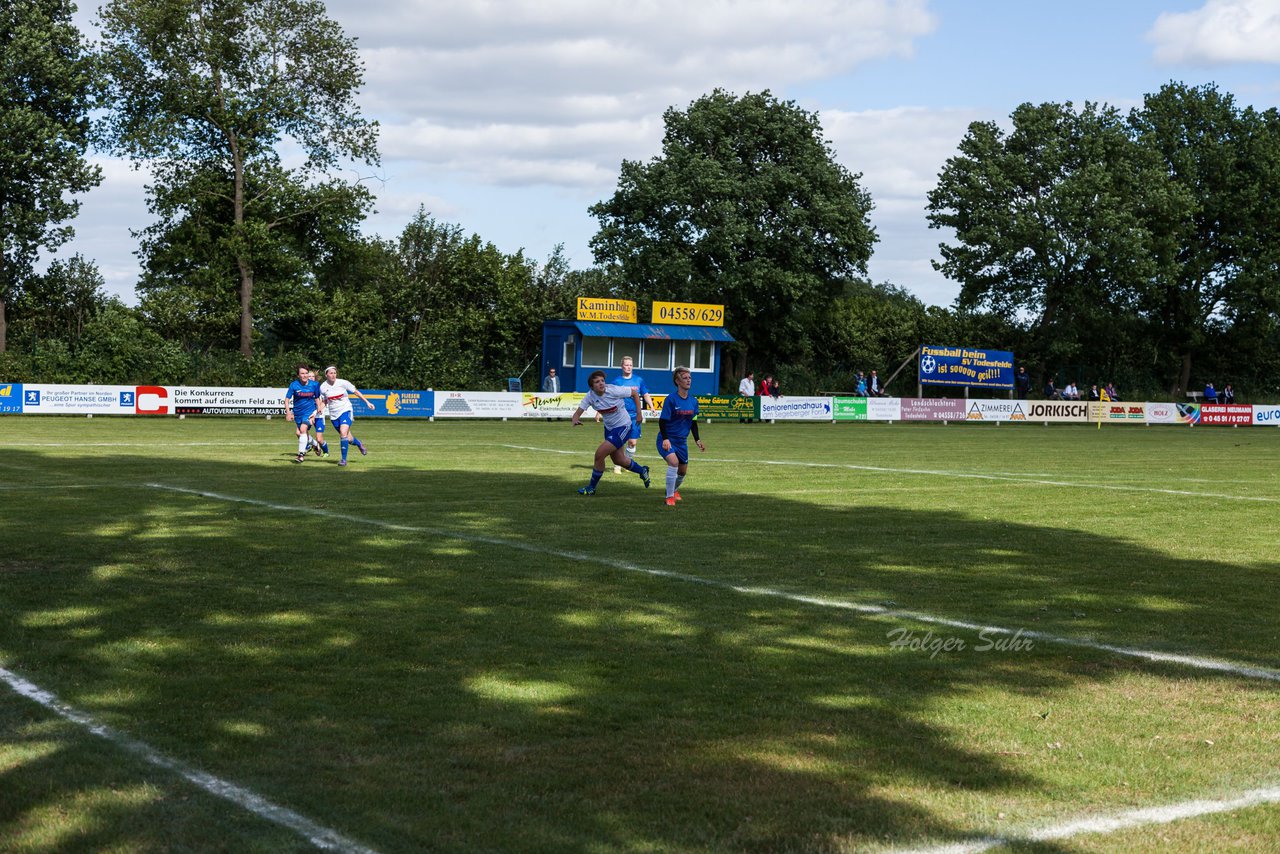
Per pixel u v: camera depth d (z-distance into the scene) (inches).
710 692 249.3
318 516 531.8
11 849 166.2
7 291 1948.8
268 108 2014.0
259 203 2049.7
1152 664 280.7
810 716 232.8
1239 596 370.0
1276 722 234.2
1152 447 1311.5
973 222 2474.2
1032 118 2443.4
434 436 1259.2
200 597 340.5
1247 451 1249.4
